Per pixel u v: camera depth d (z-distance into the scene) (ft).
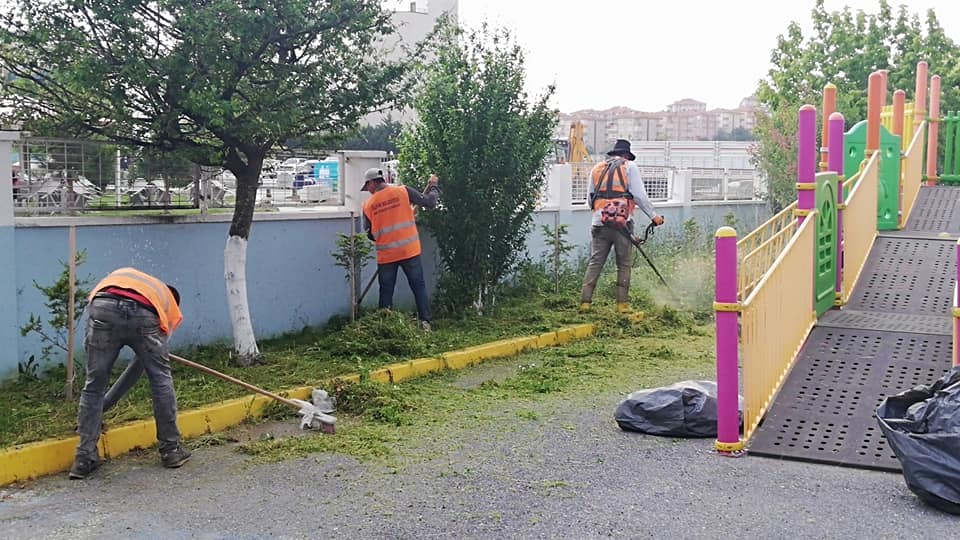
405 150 39.70
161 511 18.39
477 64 38.19
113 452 22.07
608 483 19.39
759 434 21.90
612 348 34.55
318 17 27.17
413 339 32.01
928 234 37.81
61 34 25.36
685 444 22.21
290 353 31.24
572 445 22.24
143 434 22.71
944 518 17.12
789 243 25.64
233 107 25.81
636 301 42.34
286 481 20.03
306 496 19.06
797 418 22.53
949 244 35.81
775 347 23.84
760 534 16.49
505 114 37.91
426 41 32.17
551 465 20.71
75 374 26.27
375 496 18.93
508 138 37.68
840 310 30.19
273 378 27.84
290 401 24.56
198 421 23.77
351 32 28.04
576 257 50.93
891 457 20.25
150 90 26.53
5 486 20.06
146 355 21.12
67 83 25.55
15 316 26.11
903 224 39.93
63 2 25.50
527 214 39.75
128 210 29.78
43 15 25.53
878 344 26.43
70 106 27.37
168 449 21.20
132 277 21.47
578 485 19.30
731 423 21.21
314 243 35.35
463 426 24.08
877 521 16.99
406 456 21.61
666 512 17.65
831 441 21.25
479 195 37.58
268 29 26.61
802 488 18.83
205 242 31.48
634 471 20.15
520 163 37.96
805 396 23.65
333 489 19.43
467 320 37.37
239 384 24.00
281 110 26.99
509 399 27.02
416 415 25.17
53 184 27.84
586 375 30.25
